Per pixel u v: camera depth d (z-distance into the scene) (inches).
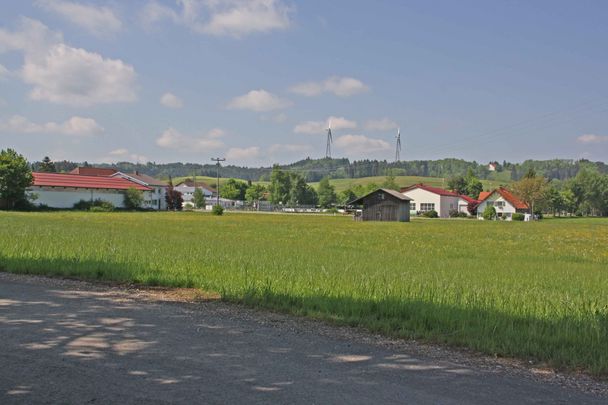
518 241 1611.7
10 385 229.5
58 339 303.4
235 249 908.0
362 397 223.8
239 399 217.8
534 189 5147.6
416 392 232.2
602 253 1205.1
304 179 6806.1
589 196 6392.7
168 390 226.4
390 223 2928.2
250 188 7249.0
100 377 241.0
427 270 700.0
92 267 597.0
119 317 366.9
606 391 243.6
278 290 466.6
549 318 376.2
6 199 3353.8
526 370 273.0
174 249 837.8
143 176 5295.3
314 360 276.5
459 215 4980.3
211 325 350.6
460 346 315.9
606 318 376.5
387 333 341.1
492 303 419.2
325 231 1898.4
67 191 3846.0
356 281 518.9
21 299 426.0
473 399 226.1
